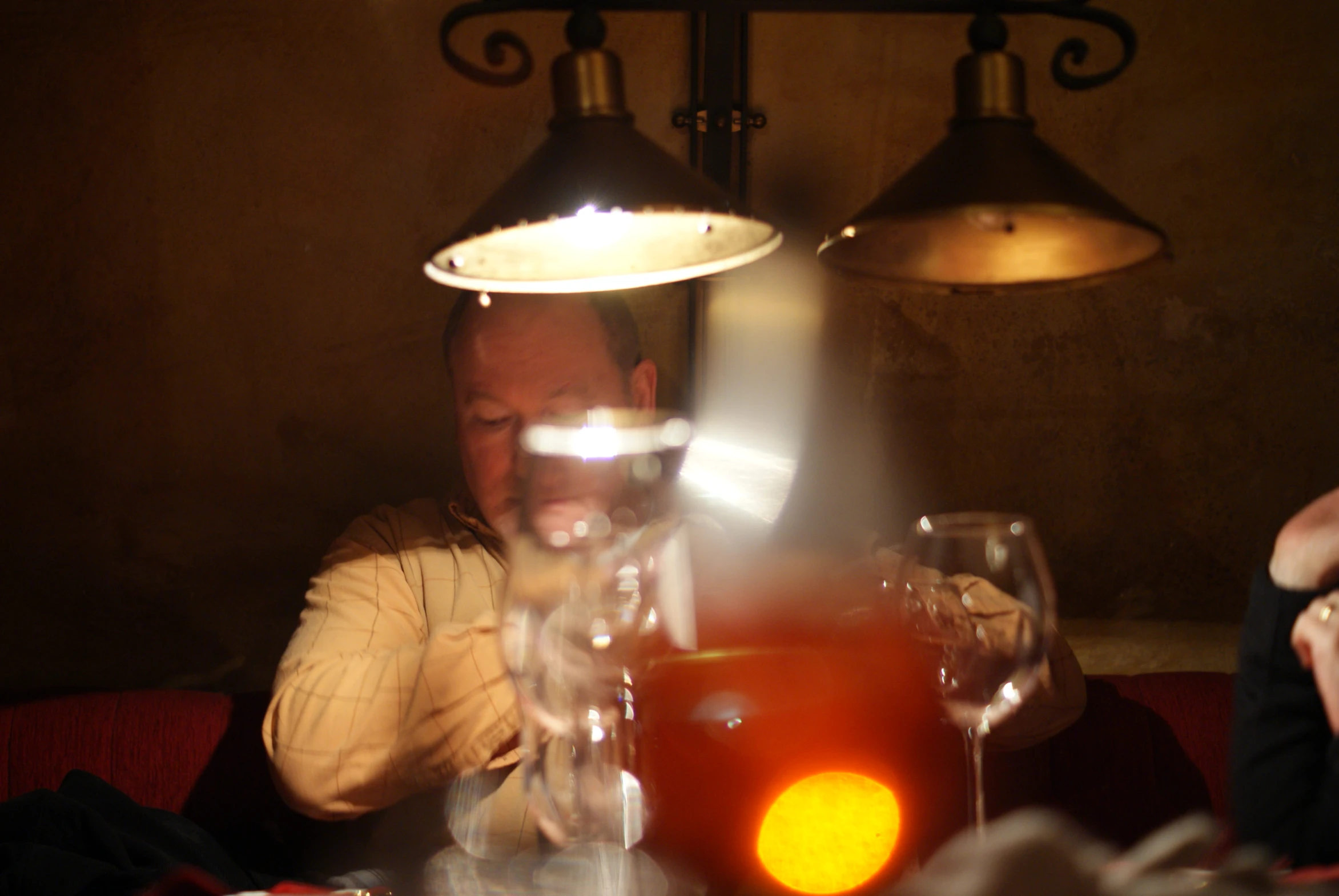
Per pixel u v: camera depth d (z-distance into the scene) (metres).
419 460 1.81
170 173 1.74
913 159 1.75
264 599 1.82
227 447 1.79
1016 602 0.80
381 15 1.71
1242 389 1.81
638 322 1.78
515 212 0.80
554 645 0.84
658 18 1.69
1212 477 1.82
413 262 1.77
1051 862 0.59
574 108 0.88
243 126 1.73
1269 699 0.99
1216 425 1.82
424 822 1.40
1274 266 1.78
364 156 1.74
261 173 1.74
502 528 1.46
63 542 1.80
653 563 0.89
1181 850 0.65
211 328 1.77
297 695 1.26
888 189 0.90
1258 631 1.02
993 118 0.89
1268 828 0.94
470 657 1.17
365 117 1.74
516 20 1.71
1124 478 1.83
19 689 1.70
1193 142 1.76
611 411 1.18
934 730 1.09
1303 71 1.74
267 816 1.50
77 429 1.78
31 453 1.79
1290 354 1.80
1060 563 1.84
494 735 1.15
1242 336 1.80
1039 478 1.83
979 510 1.83
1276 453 1.82
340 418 1.79
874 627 1.05
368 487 1.81
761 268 1.76
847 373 1.79
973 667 0.78
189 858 1.15
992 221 0.94
